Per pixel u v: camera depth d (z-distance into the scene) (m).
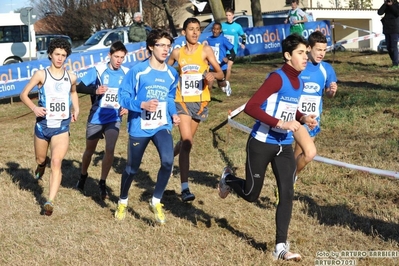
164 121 5.68
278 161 4.85
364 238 5.24
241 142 9.57
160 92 5.61
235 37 13.36
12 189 7.48
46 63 16.06
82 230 5.77
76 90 6.68
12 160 9.42
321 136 9.33
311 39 6.09
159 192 5.76
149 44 5.59
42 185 7.73
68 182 7.82
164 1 25.78
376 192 6.57
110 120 6.82
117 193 7.19
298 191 6.87
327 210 6.08
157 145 5.62
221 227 5.71
